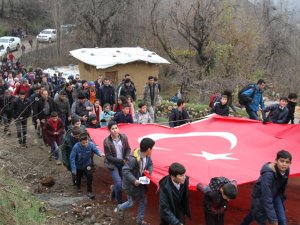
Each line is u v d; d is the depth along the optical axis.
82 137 8.59
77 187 9.31
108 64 25.16
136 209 8.34
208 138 9.84
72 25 44.06
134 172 7.19
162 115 18.97
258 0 38.47
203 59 29.77
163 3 35.16
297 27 38.75
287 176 6.25
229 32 29.67
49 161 11.09
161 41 32.12
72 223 7.66
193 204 8.46
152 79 13.29
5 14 62.16
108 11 41.09
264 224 6.43
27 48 50.25
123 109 10.77
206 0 29.33
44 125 11.03
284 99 11.19
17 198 7.52
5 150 10.59
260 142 9.49
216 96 13.59
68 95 13.39
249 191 8.98
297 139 9.41
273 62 37.84
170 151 8.91
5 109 12.45
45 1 59.47
